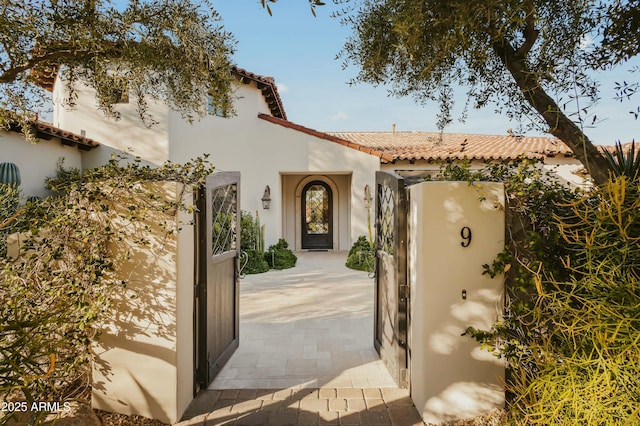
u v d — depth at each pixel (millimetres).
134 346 3352
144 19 3400
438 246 3357
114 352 3369
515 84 3473
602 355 2135
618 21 2705
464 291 3348
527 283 3199
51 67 3713
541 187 3322
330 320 6363
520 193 3256
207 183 3949
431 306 3350
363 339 5445
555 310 2762
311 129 13547
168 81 4039
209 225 4039
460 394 3352
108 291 3225
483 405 3348
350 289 8680
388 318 4355
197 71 3820
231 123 13336
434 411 3344
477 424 3254
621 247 2408
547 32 2906
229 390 3920
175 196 3314
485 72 3529
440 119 3924
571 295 2494
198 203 3936
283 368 4453
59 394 3271
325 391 3889
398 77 3738
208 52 3773
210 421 3361
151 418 3340
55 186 3271
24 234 3400
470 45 2812
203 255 3936
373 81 3783
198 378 3926
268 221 13672
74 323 2930
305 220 16703
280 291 8484
